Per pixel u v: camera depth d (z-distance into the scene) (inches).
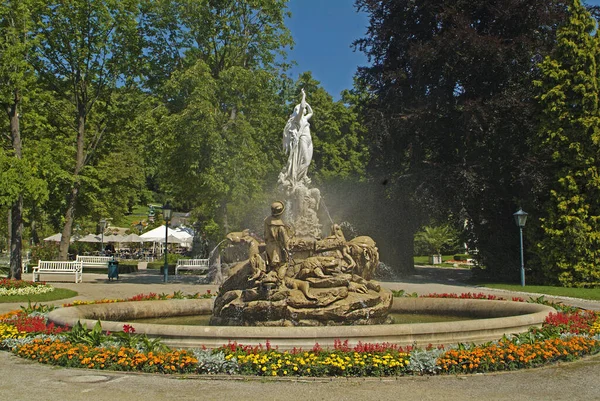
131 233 2043.6
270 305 434.9
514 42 1133.1
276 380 321.4
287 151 590.9
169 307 583.2
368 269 488.1
